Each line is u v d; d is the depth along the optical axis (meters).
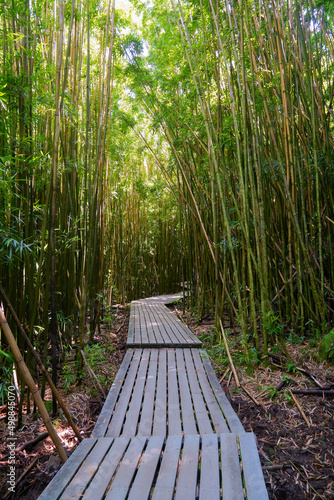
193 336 3.52
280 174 3.19
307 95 3.02
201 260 4.49
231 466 1.30
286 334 3.22
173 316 4.95
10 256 1.88
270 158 3.07
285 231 3.37
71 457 1.39
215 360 2.99
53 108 2.49
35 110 2.53
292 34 3.05
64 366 2.74
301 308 3.05
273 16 3.00
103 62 3.51
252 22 3.09
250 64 2.79
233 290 3.50
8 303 1.64
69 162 2.97
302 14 2.99
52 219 2.10
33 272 2.41
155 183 7.22
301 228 3.22
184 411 1.85
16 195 1.93
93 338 3.62
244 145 2.65
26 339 1.64
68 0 3.21
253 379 2.52
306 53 2.94
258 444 1.78
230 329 3.81
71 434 1.92
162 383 2.27
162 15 4.39
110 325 4.82
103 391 2.41
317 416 2.00
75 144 3.24
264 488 1.18
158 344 3.21
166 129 4.49
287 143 2.92
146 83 4.38
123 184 6.82
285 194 3.11
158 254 8.65
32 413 2.13
